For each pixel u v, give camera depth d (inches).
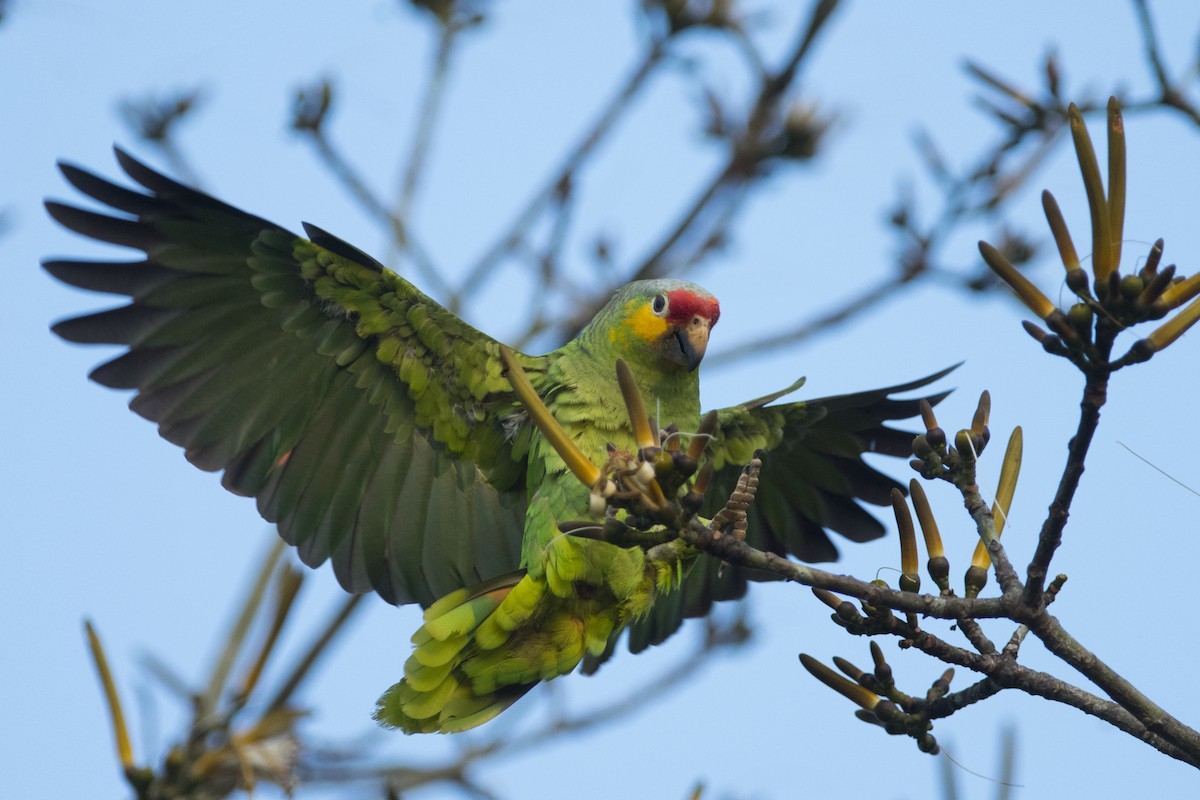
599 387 354.9
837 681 228.5
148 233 337.4
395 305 349.1
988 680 216.5
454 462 376.8
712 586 415.2
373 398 366.6
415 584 378.3
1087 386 189.8
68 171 328.8
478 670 327.0
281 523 366.0
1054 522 197.6
